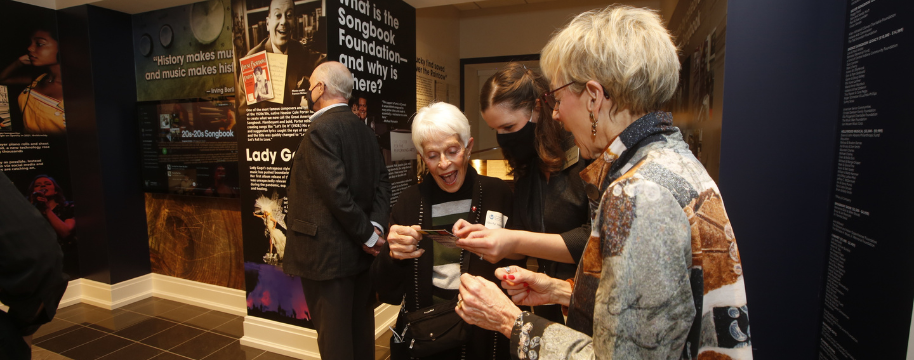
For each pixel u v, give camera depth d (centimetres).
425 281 125
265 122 258
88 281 348
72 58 328
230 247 333
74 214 345
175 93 339
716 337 61
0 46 299
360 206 212
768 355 134
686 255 55
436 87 447
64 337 292
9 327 126
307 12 238
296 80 246
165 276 360
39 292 126
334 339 201
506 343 122
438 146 119
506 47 503
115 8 330
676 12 233
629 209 55
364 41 266
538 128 113
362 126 213
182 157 337
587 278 64
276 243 265
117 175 341
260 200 267
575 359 61
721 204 60
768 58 125
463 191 131
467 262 124
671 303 54
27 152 315
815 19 121
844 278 115
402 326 131
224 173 324
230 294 334
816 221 126
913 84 88
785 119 125
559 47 69
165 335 296
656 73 61
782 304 131
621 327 54
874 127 103
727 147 130
